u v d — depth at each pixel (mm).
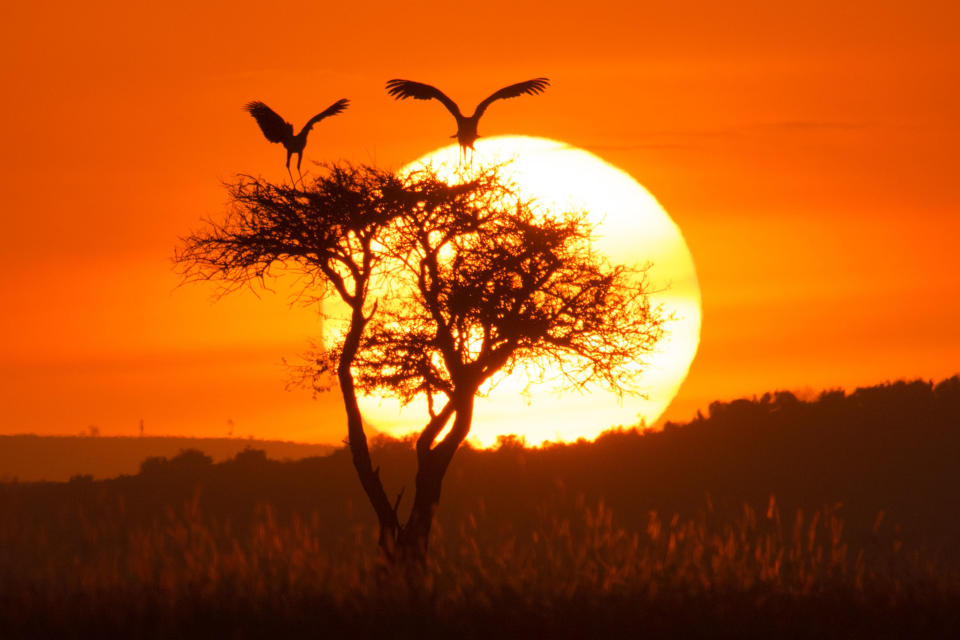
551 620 60406
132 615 58906
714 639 60156
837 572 67812
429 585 62812
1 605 58500
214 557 63438
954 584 67188
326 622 59719
